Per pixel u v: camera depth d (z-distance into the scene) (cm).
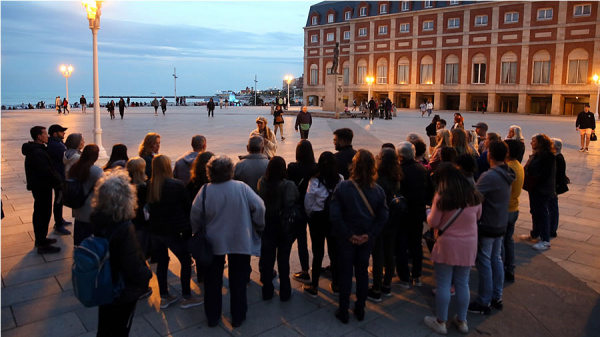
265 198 446
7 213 745
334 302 464
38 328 394
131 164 451
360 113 3722
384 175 463
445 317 400
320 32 6631
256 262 572
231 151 1496
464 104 5222
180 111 4625
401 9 5662
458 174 387
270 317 428
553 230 652
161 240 434
